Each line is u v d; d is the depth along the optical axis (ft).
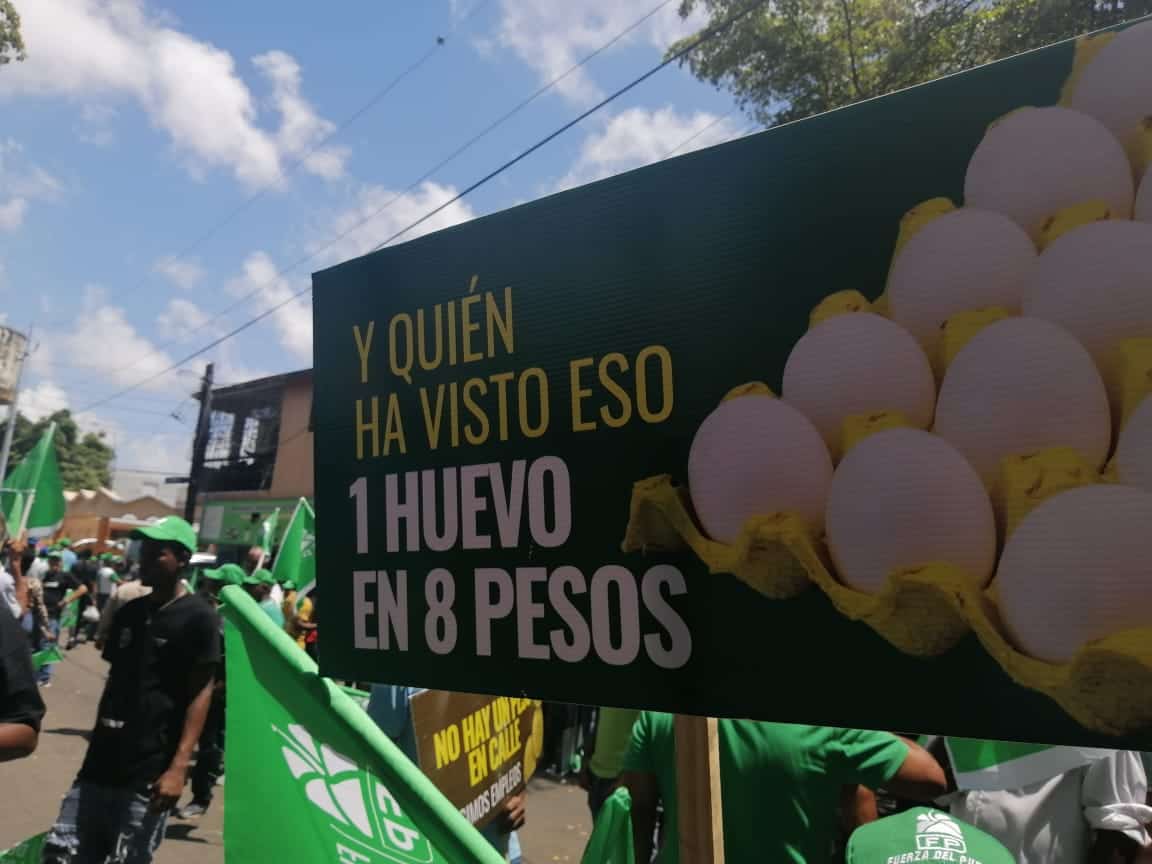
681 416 4.64
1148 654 3.40
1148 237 3.58
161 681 10.43
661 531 4.63
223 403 88.33
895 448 4.02
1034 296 3.78
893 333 4.07
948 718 3.77
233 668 5.51
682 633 4.51
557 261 5.18
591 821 18.52
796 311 4.35
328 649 5.88
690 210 4.73
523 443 5.17
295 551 24.79
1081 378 3.64
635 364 4.82
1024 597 3.66
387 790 4.80
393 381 5.82
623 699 4.64
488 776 8.77
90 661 41.47
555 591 4.94
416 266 5.80
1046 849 6.68
